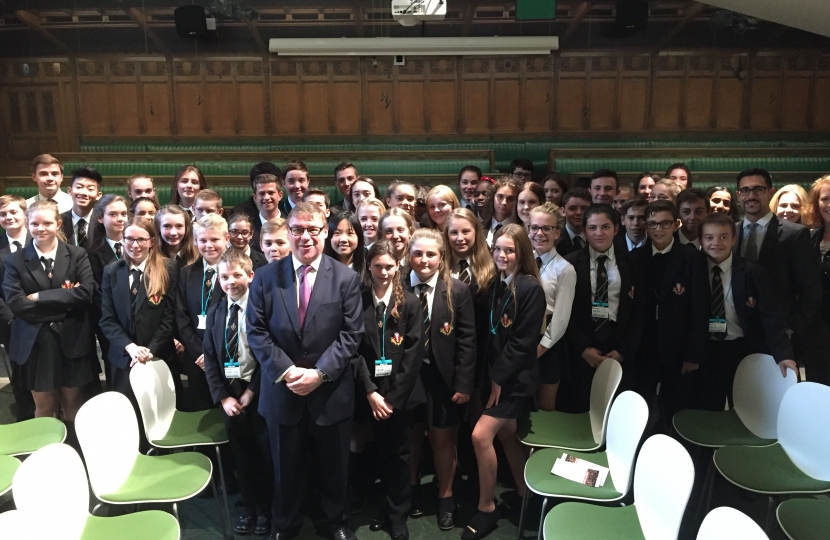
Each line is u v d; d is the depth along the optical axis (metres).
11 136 8.94
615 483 2.10
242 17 8.28
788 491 2.04
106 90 8.86
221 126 8.99
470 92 8.91
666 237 2.96
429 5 6.01
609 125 8.97
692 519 2.53
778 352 2.53
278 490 2.36
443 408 2.48
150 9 8.28
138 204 3.38
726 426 2.54
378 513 2.61
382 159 7.68
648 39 8.70
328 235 3.03
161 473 2.23
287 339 2.22
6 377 4.06
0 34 8.61
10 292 2.85
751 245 3.20
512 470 2.66
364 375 2.39
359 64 8.83
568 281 2.62
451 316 2.46
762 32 8.57
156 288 2.76
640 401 2.01
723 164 7.50
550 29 8.65
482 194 4.14
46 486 1.71
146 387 2.46
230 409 2.42
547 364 2.71
